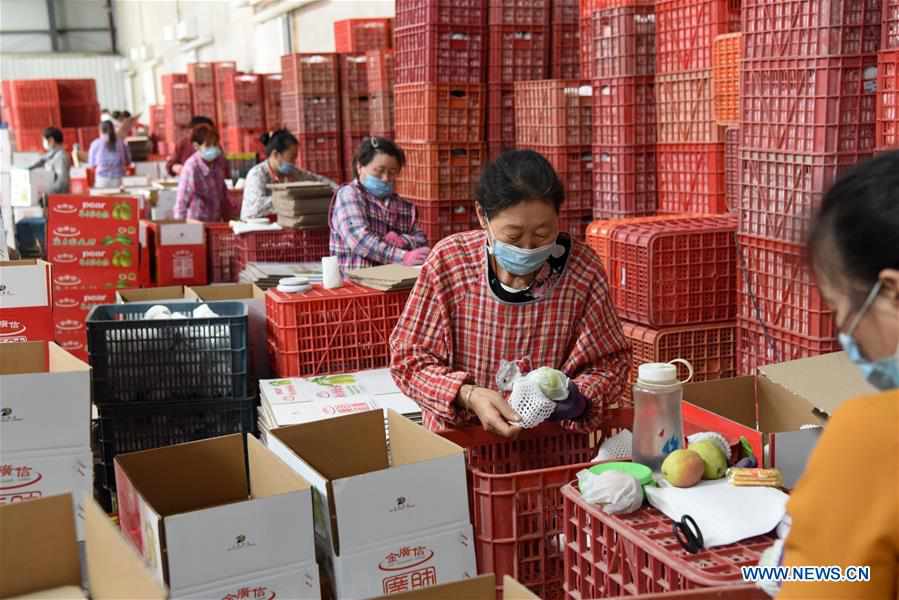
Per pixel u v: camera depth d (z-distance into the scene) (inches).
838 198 40.8
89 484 97.4
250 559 72.1
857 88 126.3
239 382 129.8
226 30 726.5
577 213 204.2
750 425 102.2
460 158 221.1
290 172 263.0
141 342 126.0
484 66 220.8
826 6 124.3
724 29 164.6
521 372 93.7
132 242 197.3
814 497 40.7
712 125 168.9
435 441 85.7
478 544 81.9
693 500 69.6
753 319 145.9
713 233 153.4
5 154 207.6
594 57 189.5
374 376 140.9
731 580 59.9
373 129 305.7
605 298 96.0
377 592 76.4
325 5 514.9
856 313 40.7
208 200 302.8
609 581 70.7
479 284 93.9
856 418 40.2
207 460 91.2
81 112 716.0
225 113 551.2
